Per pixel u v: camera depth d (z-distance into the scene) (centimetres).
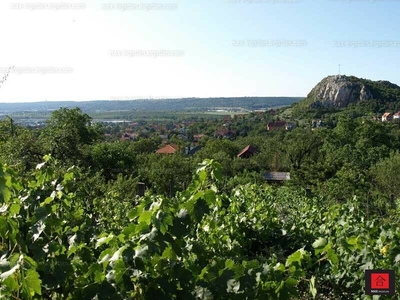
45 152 1634
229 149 5284
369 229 513
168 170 2473
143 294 262
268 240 618
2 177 274
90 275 275
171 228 273
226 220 583
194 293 273
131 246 273
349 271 439
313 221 746
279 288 281
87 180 1064
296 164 4122
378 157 3688
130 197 1178
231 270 274
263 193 1217
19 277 231
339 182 2062
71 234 380
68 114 2711
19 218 332
